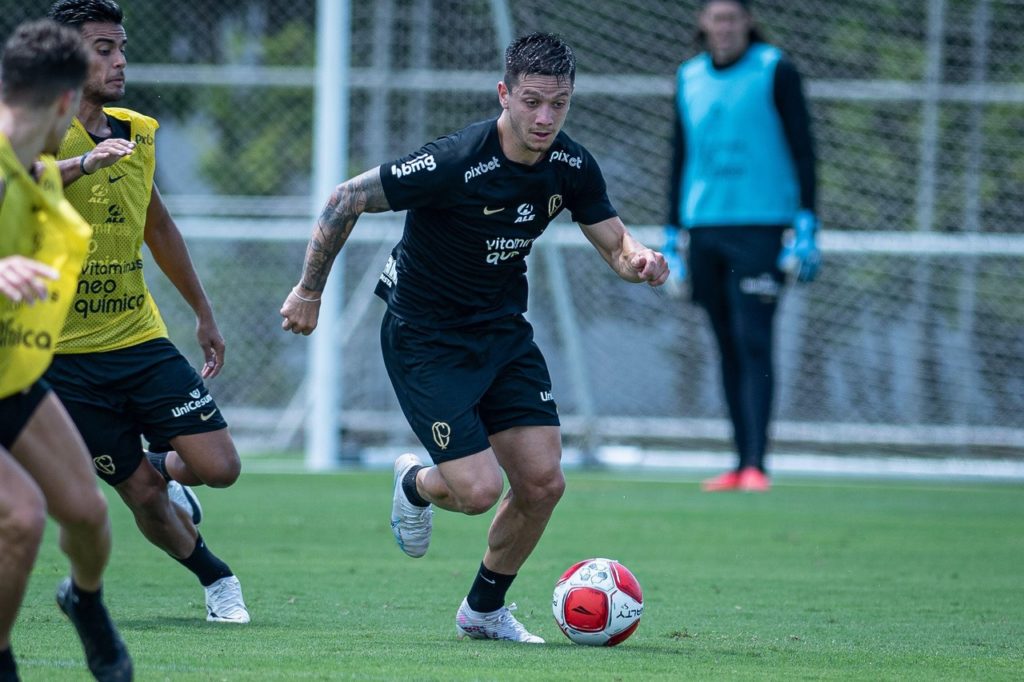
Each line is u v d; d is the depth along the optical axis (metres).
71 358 16.02
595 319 49.03
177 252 17.31
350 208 14.91
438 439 14.95
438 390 15.05
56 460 10.52
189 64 48.03
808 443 46.47
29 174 10.54
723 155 33.34
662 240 44.94
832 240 43.09
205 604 17.12
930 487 39.28
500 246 15.21
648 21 46.28
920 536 27.55
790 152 33.47
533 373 15.42
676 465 44.94
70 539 10.64
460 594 19.00
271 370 49.28
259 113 51.81
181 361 16.52
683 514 30.55
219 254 48.78
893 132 46.78
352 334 47.47
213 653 13.26
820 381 48.72
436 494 15.38
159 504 15.96
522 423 15.15
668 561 23.27
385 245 47.53
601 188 15.66
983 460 45.34
